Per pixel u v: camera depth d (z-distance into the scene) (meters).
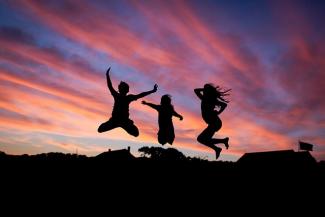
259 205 6.09
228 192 6.41
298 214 5.86
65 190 5.94
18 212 5.33
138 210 5.73
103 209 5.66
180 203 6.01
